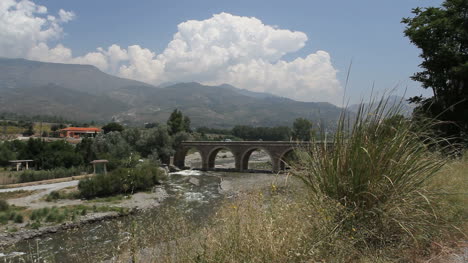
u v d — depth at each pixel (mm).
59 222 20500
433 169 4453
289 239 3555
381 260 3504
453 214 4582
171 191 32656
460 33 21297
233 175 49531
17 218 20781
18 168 41062
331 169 4539
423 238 3988
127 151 51312
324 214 3934
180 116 78688
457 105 20047
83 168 43188
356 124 4727
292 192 5020
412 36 23375
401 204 4098
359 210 4156
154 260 4090
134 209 22875
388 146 4367
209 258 3689
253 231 3820
